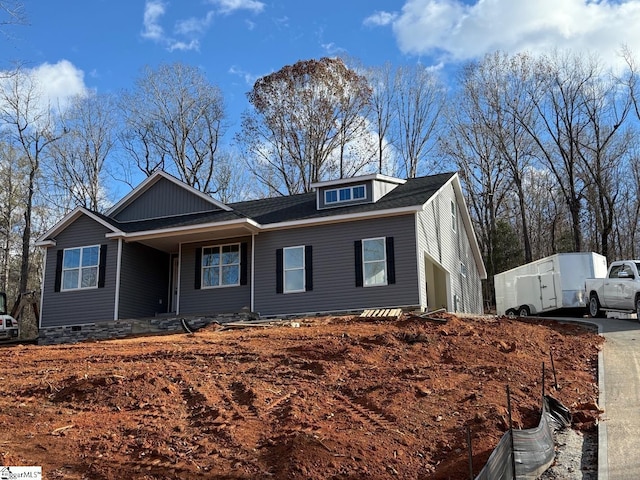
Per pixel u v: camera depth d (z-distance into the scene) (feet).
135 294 69.46
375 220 62.18
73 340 65.92
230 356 35.40
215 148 136.05
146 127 131.13
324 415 25.72
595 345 41.78
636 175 124.77
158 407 26.18
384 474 20.81
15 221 117.39
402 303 59.11
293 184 135.03
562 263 66.18
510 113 126.52
